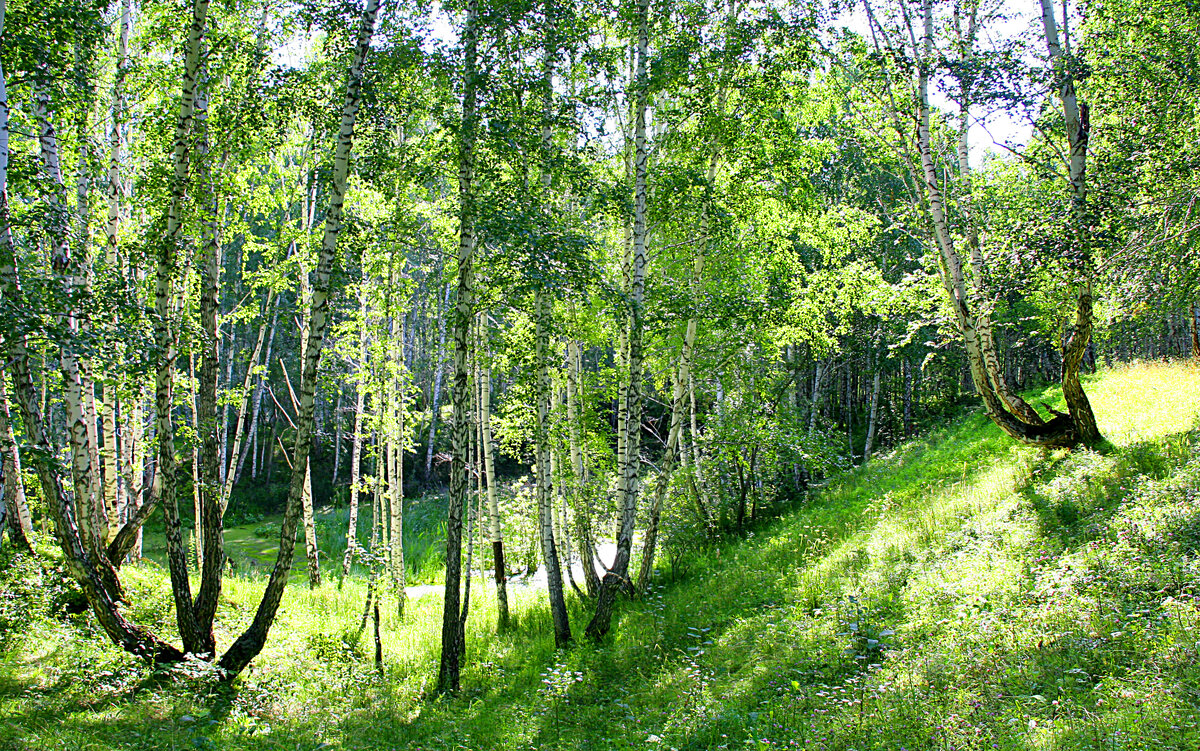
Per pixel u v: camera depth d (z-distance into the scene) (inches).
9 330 231.8
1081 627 234.8
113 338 263.9
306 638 434.3
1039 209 390.6
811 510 644.7
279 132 362.6
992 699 211.8
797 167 466.3
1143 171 371.2
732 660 323.3
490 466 512.7
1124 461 362.6
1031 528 334.3
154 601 409.1
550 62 381.1
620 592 484.7
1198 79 359.3
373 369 581.6
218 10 350.9
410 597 616.7
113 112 403.5
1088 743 171.5
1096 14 395.5
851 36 437.4
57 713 254.2
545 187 421.7
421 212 454.6
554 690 327.6
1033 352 1160.2
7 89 308.2
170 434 322.3
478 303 403.2
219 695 308.5
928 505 457.1
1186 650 199.6
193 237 365.1
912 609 310.0
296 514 337.1
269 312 577.3
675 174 407.8
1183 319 844.0
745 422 622.2
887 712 219.9
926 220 491.5
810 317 547.2
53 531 480.1
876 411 1114.1
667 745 241.1
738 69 422.9
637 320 391.9
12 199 300.5
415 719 312.2
